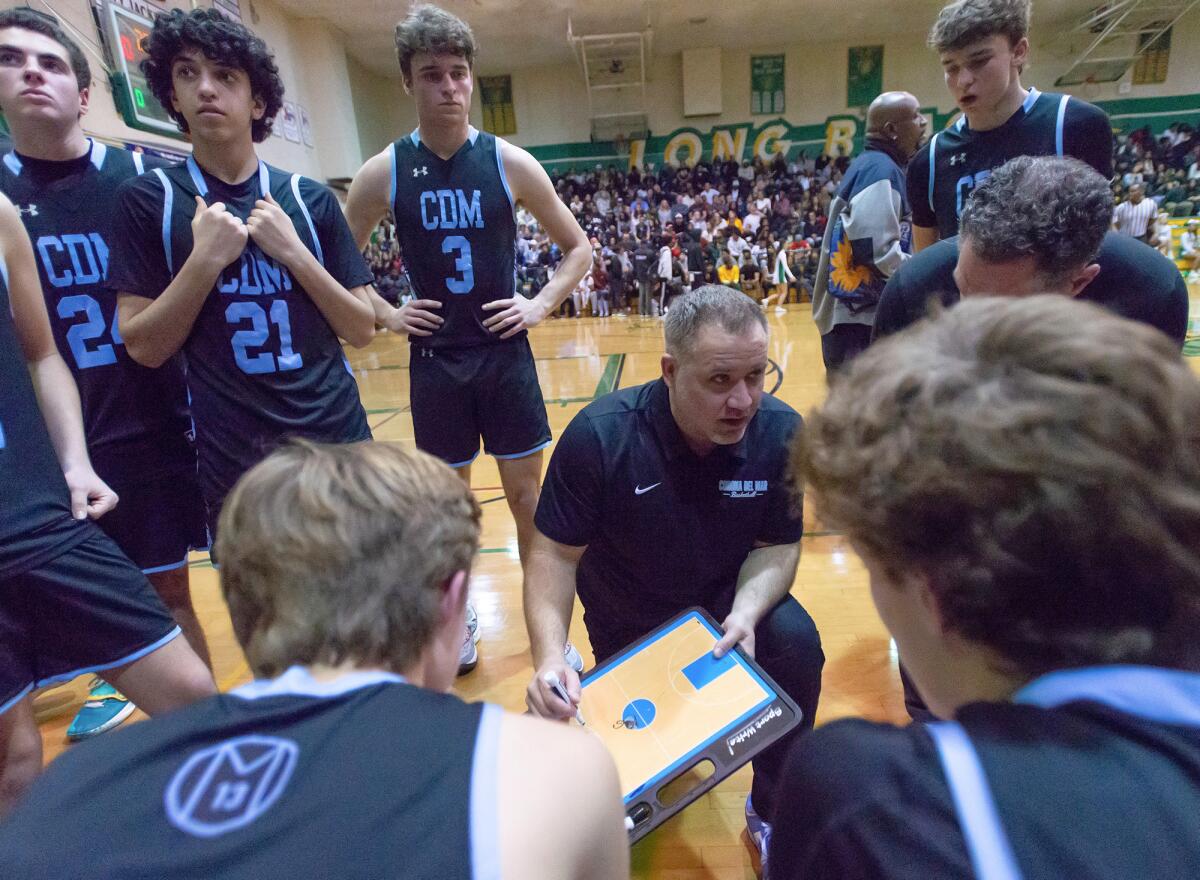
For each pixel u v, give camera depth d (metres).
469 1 10.59
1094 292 1.34
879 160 2.35
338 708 0.52
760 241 11.98
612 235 12.27
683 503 1.32
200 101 1.47
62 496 1.26
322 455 0.64
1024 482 0.37
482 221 1.98
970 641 0.43
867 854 0.36
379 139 13.98
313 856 0.44
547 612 1.32
